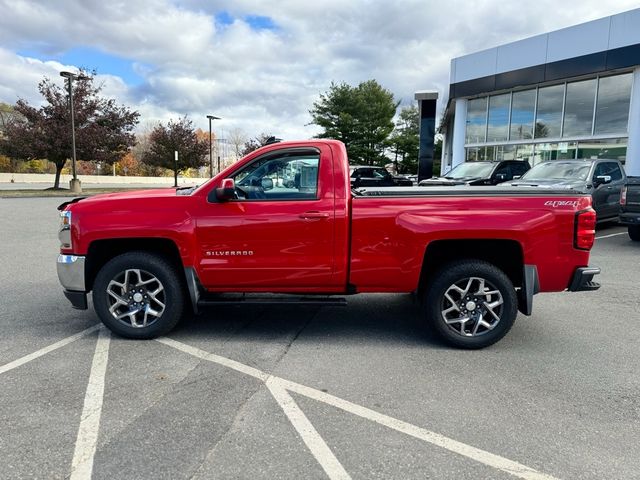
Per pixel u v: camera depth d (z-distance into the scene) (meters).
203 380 3.61
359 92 41.22
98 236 4.27
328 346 4.34
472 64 19.89
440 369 3.84
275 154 4.31
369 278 4.27
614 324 4.99
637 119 14.83
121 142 29.97
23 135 26.89
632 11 14.39
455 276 4.17
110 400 3.29
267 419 3.05
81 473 2.51
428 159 17.59
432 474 2.51
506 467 2.57
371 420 3.04
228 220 4.22
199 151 39.56
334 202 4.20
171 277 4.34
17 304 5.61
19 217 14.59
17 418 3.04
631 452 2.72
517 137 19.25
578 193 4.20
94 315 5.22
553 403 3.28
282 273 4.28
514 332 4.74
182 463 2.59
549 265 4.12
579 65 15.99
